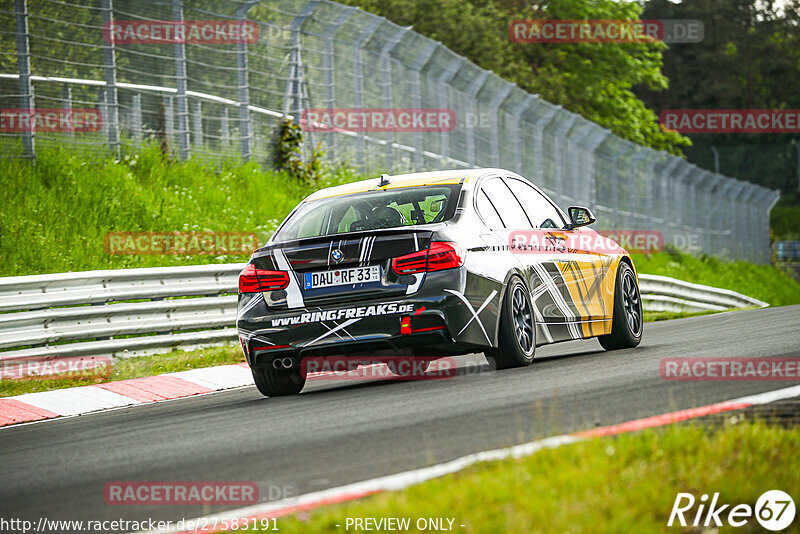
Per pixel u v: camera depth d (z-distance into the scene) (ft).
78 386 102.99
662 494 39.11
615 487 39.78
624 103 466.70
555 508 36.91
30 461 60.29
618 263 101.40
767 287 400.06
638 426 52.29
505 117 241.14
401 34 213.46
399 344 75.77
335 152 212.23
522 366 82.99
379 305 75.72
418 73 219.82
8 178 155.02
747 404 58.44
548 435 52.06
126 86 174.70
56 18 165.68
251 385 97.40
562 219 96.37
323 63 206.90
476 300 77.00
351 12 203.72
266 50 199.62
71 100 167.22
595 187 280.51
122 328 115.55
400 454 50.85
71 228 153.48
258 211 184.55
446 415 60.95
